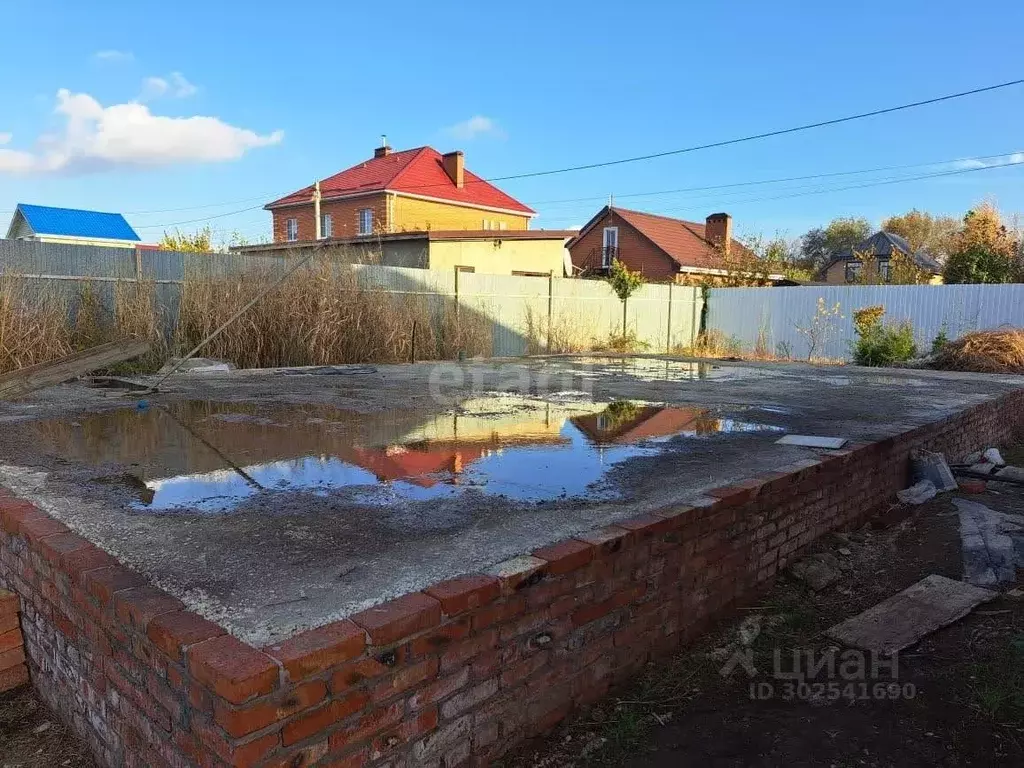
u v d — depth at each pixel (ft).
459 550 6.70
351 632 4.90
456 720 5.70
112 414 14.98
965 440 18.13
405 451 11.59
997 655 8.00
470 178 96.48
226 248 45.91
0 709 7.31
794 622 9.04
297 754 4.63
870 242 113.91
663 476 9.95
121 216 86.12
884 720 6.97
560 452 11.67
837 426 14.89
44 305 23.49
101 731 6.19
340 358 30.71
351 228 88.99
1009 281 63.31
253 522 7.55
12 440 11.89
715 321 56.39
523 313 42.55
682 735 6.75
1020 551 11.07
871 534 12.40
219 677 4.32
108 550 6.60
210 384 20.92
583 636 6.87
